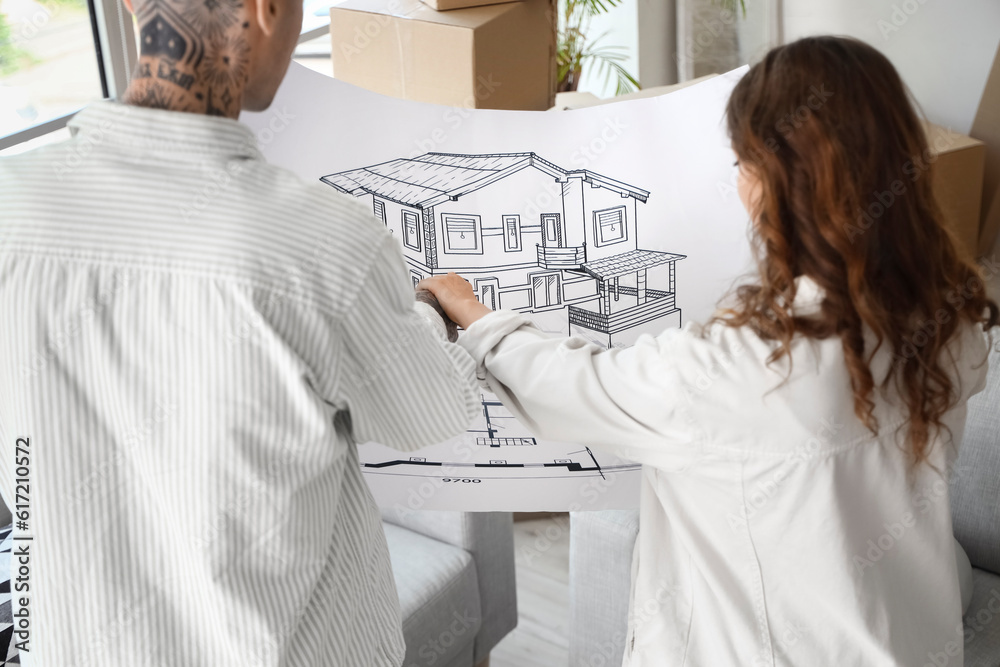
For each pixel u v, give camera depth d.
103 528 0.79
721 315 0.89
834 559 0.87
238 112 0.79
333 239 0.76
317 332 0.75
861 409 0.82
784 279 0.83
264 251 0.72
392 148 1.22
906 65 3.01
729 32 3.30
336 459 0.86
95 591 0.80
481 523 1.78
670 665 0.99
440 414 0.88
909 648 0.94
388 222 1.25
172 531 0.79
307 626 0.87
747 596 0.94
